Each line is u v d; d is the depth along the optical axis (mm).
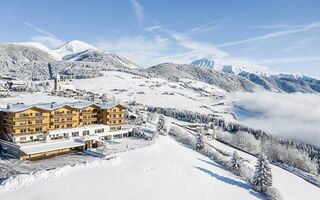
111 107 84750
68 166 44938
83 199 34531
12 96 129125
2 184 35312
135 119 107125
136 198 37500
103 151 60344
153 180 45969
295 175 88812
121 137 84938
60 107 69938
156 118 133625
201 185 48562
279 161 116000
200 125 156125
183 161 63469
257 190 55344
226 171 66188
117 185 41094
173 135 103812
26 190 34969
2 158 53312
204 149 84688
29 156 55844
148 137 83562
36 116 62688
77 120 76938
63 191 36000
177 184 46188
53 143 62594
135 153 63531
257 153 117125
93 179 42094
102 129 80625
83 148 66000
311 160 125438
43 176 39594
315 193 69125
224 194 47281
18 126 58750
